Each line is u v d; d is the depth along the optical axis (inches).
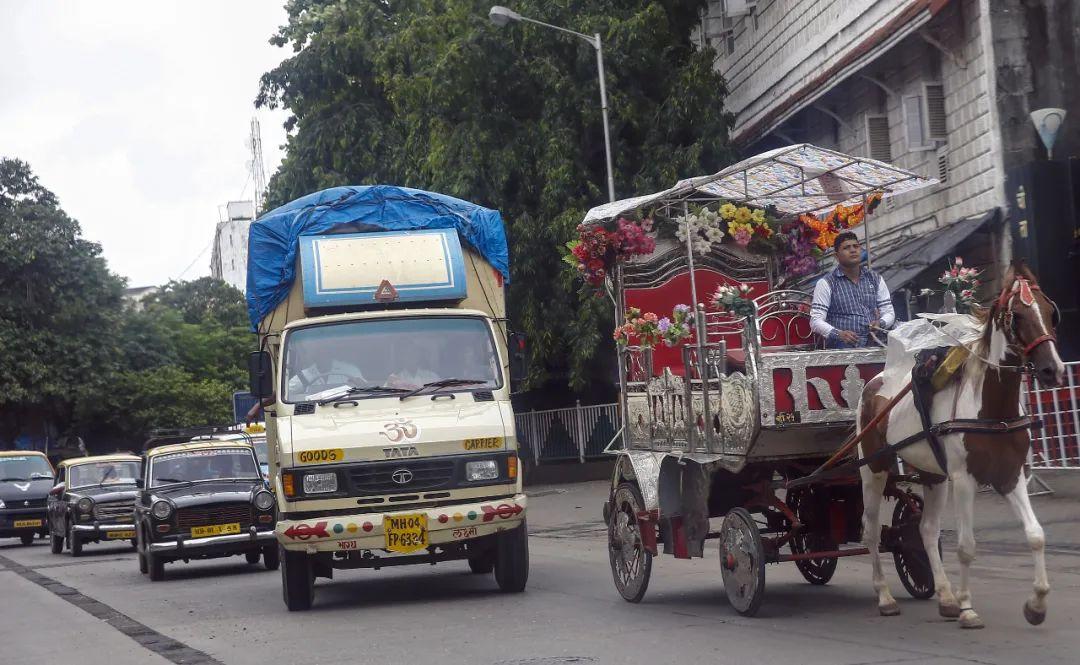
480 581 545.0
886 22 878.4
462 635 379.2
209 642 404.8
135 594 601.0
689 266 439.8
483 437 466.9
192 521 676.7
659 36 1131.9
